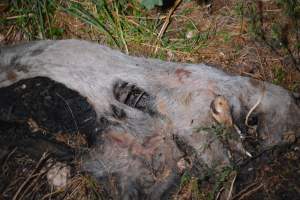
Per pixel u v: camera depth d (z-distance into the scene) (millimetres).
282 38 1374
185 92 1070
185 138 1035
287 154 1081
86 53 1131
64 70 1099
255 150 1071
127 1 1446
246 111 1081
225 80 1099
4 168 1111
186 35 1402
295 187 1035
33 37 1394
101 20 1406
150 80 1103
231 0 1457
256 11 1435
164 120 1052
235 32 1397
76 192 1077
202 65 1149
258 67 1334
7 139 1119
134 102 1099
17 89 1100
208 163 1028
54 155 1111
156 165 1021
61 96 1081
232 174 1041
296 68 1315
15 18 1413
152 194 1015
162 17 1434
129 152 1021
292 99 1110
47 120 1089
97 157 1044
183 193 1038
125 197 1004
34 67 1109
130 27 1399
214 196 1036
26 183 1087
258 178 1052
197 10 1451
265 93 1094
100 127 1046
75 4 1417
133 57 1169
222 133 1027
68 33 1407
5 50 1167
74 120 1071
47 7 1413
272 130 1076
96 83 1086
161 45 1382
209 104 1048
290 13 1408
